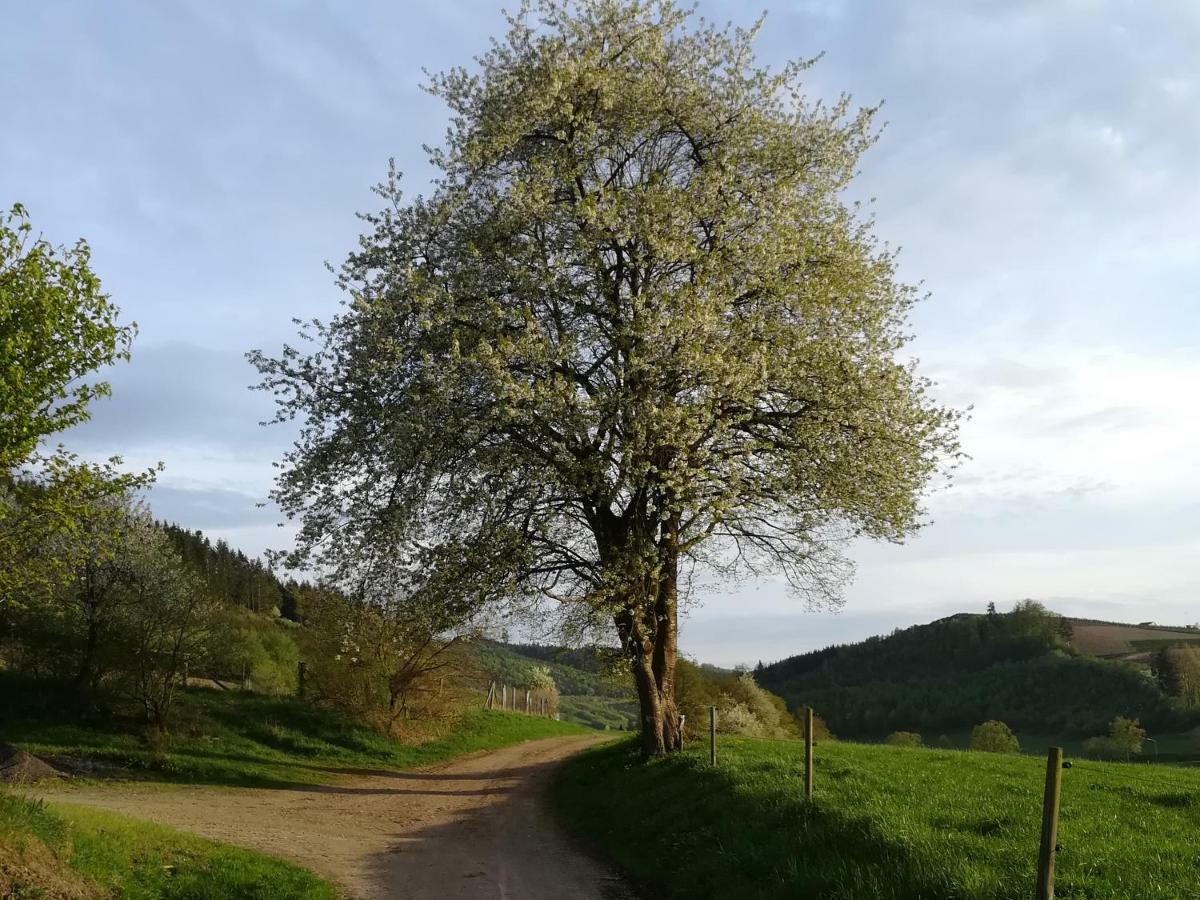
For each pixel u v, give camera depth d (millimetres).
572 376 20516
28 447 12742
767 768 17672
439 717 38219
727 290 20797
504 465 20094
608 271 21531
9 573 15227
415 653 34188
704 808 15109
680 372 19844
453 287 20984
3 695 28359
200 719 30266
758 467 21641
